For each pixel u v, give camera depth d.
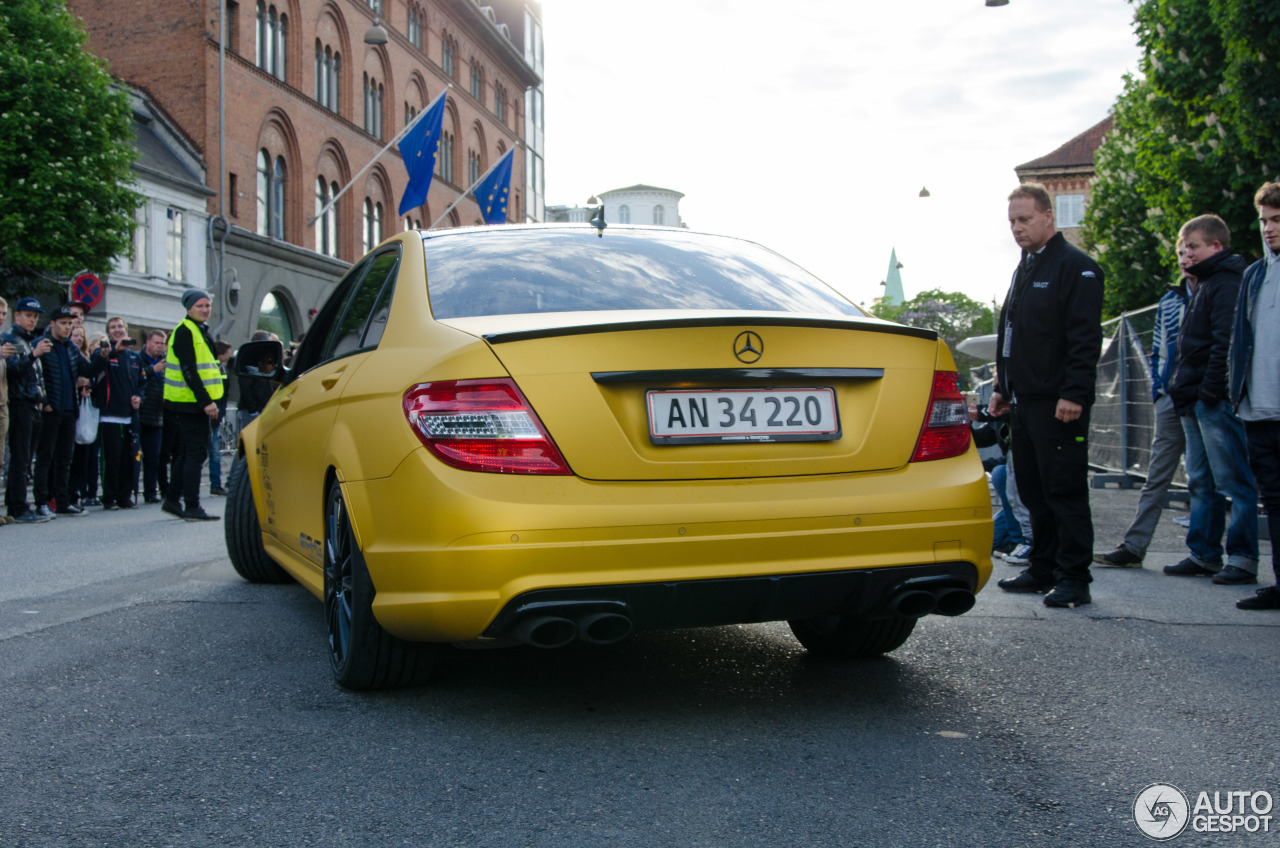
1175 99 20.45
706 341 3.10
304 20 35.31
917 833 2.43
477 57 51.88
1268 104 17.78
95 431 11.73
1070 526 5.25
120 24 30.91
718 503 3.02
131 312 27.61
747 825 2.48
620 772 2.84
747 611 3.08
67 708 3.48
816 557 3.10
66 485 11.17
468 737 3.14
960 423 3.45
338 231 38.34
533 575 2.90
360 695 3.60
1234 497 5.93
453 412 3.01
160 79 30.61
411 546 3.05
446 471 2.99
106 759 2.97
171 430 12.63
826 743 3.08
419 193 32.09
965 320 85.88
